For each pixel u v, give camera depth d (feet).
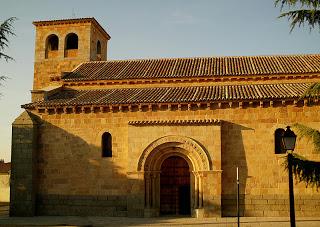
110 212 94.58
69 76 116.57
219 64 119.34
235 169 91.56
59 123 99.45
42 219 89.10
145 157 92.84
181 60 127.03
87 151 97.60
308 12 51.90
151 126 93.76
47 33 139.95
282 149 91.61
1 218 91.66
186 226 77.46
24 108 100.58
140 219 87.81
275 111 91.86
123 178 95.25
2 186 155.63
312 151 89.40
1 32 79.46
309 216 88.28
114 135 96.84
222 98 92.79
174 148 93.61
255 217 88.63
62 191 97.25
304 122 90.38
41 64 138.51
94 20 138.82
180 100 93.81
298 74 104.83
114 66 125.90
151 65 123.54
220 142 91.09
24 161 96.43
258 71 108.47
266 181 90.58
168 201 96.22
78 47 136.77
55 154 98.68
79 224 80.38
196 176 91.76
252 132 92.22
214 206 89.04
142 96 100.53
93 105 97.09
